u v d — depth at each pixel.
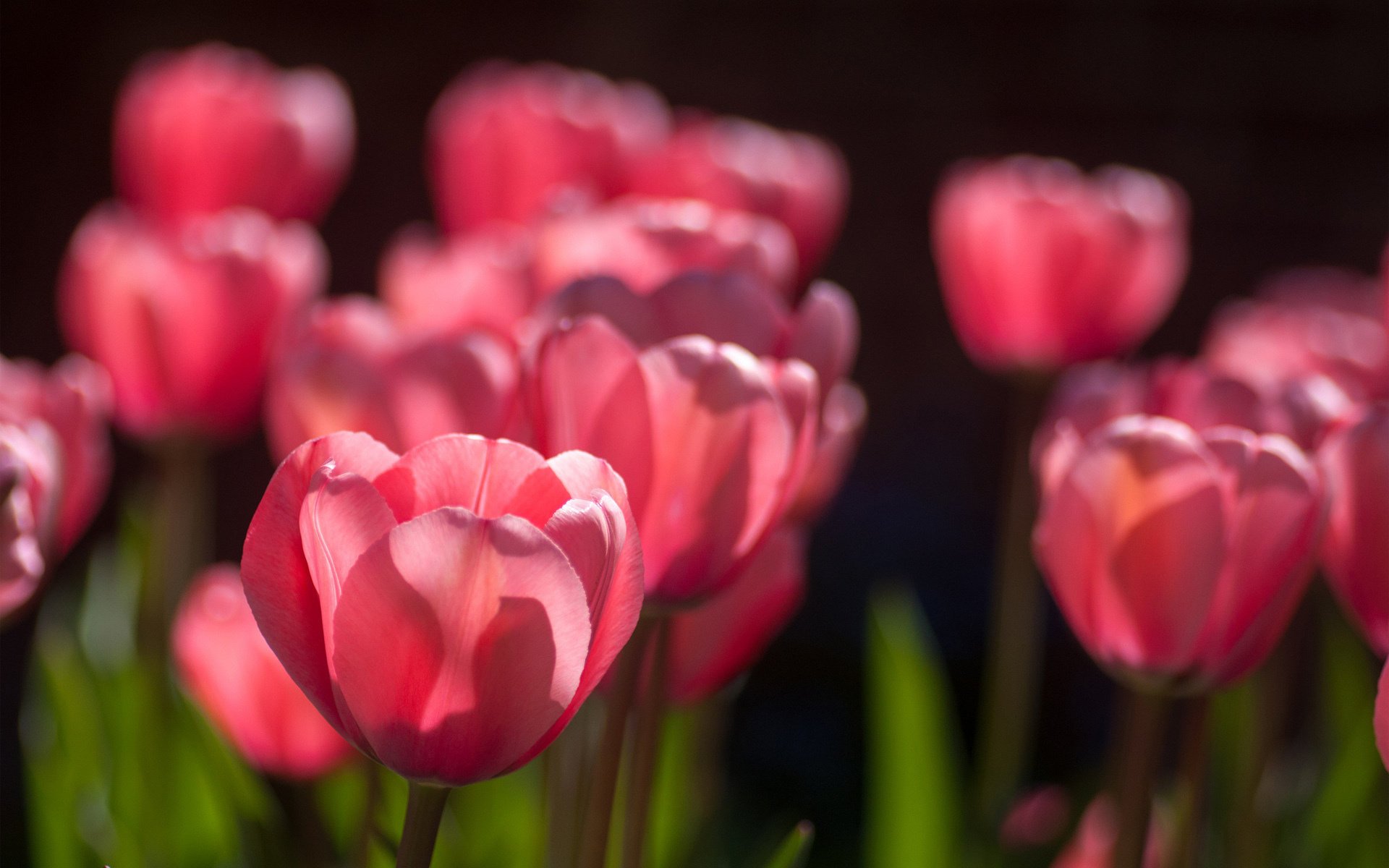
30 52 4.11
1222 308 3.66
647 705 0.92
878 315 3.92
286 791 1.12
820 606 3.38
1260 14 3.63
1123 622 0.90
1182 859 0.97
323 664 0.82
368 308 0.97
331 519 0.80
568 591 0.80
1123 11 3.75
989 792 1.14
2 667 3.43
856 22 3.95
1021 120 3.84
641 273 0.95
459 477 0.82
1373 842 1.11
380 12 4.07
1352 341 1.10
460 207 1.18
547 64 4.05
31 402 0.93
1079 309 1.13
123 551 1.23
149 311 1.04
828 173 1.19
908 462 3.69
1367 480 0.90
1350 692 1.19
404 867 0.82
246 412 1.07
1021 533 1.14
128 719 1.10
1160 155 3.72
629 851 0.92
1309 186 3.61
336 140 1.26
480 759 0.81
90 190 4.14
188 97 1.17
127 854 1.03
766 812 2.71
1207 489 0.88
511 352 0.98
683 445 0.86
